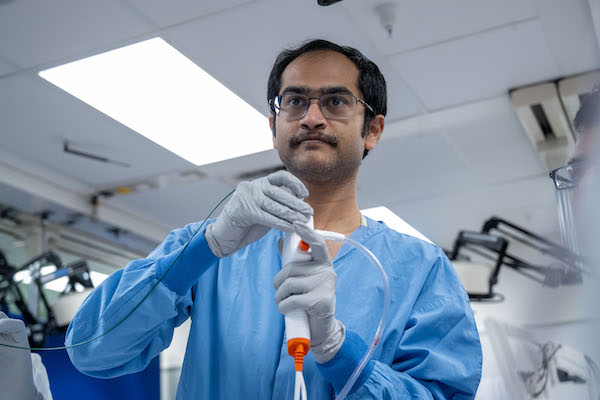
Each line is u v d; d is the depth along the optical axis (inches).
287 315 28.8
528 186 165.8
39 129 137.3
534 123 133.9
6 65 117.0
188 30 108.3
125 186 157.9
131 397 99.4
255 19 106.0
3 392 32.3
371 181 168.4
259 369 35.7
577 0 101.6
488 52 117.9
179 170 154.0
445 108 135.7
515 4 104.7
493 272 150.1
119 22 106.3
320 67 41.1
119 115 133.0
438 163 158.6
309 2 102.0
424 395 32.7
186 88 124.6
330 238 31.4
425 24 109.6
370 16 106.4
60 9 102.7
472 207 180.4
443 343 36.7
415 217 189.9
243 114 133.4
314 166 39.3
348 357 30.9
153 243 49.1
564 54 117.3
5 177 144.5
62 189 153.9
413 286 38.9
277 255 40.4
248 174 155.8
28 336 34.9
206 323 38.3
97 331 35.2
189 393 36.6
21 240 99.1
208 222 40.6
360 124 41.2
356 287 38.8
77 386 43.7
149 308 34.5
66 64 117.0
